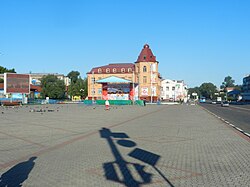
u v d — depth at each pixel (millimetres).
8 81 56938
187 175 6895
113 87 64438
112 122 21969
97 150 10289
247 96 121562
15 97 68125
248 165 7930
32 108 46219
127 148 10711
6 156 9195
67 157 9039
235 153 9688
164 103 77625
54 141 12398
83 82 109500
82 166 7836
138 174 6992
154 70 88312
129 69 94125
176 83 120062
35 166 7840
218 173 7074
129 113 34000
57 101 79062
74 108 46844
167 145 11398
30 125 19312
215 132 15672
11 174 7020
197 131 16109
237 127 18484
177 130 16578
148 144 11641
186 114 32469
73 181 6426
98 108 47219
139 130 16641
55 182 6352
